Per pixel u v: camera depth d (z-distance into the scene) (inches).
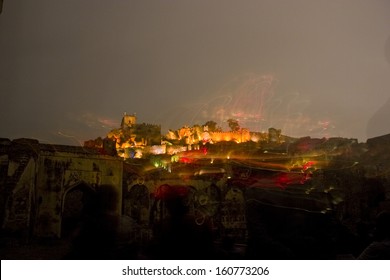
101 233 158.6
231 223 782.5
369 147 674.2
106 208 169.3
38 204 751.1
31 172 716.7
